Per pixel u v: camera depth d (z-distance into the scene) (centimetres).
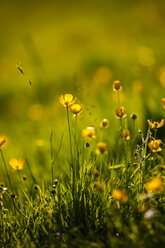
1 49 2322
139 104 520
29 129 712
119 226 218
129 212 244
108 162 342
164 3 2152
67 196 283
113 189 269
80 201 267
